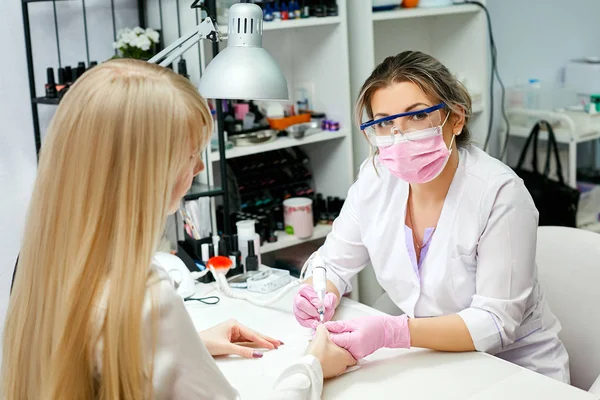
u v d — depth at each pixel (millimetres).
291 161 2500
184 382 917
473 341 1319
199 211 1933
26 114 2105
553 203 2809
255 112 2451
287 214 2406
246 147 2225
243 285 1711
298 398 1106
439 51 2881
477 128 2783
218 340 1341
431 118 1355
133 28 2238
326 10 2342
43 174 875
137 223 855
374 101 1382
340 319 1511
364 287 2598
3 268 2131
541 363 1476
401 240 1479
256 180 2416
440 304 1463
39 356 872
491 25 2988
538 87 2967
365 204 1549
